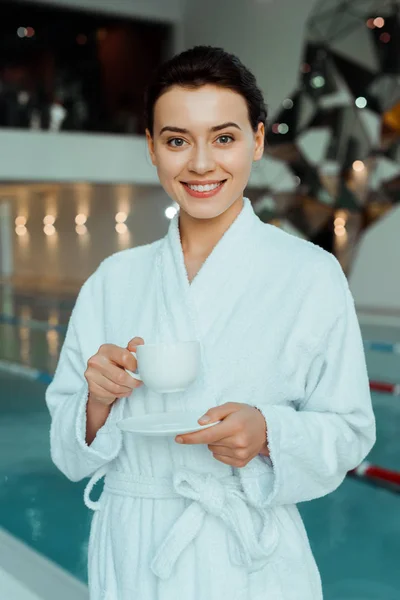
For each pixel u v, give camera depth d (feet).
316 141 36.52
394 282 32.86
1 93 36.70
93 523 3.30
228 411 2.60
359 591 8.31
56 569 5.46
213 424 2.55
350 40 34.37
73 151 38.09
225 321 3.01
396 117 32.45
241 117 2.84
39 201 51.01
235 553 2.89
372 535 9.84
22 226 55.83
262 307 3.01
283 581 2.94
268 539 2.87
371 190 33.86
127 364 2.81
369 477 11.89
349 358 3.00
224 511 2.87
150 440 3.00
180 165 2.87
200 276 3.05
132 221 45.42
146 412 3.03
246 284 3.04
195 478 2.88
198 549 2.89
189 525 2.86
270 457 2.72
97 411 3.07
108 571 3.10
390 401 16.72
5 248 56.70
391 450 13.30
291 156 37.96
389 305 33.12
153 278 3.25
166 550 2.85
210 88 2.77
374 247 33.76
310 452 2.78
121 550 3.04
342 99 34.99
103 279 3.46
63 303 34.91
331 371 3.00
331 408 2.94
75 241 50.90
